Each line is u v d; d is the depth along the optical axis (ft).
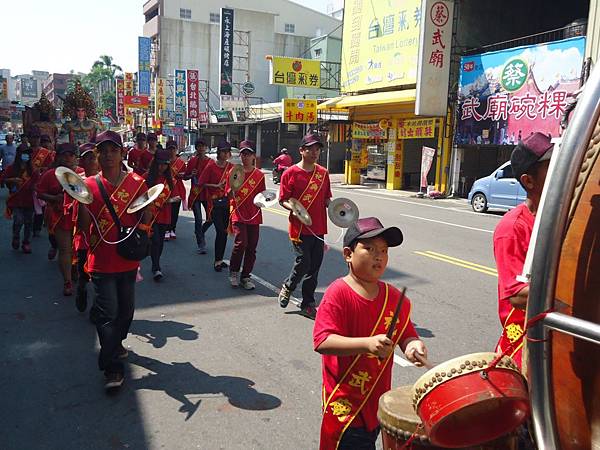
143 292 23.03
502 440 6.32
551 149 7.70
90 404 13.46
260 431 12.28
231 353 16.63
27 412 13.06
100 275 14.10
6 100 122.72
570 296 5.05
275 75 106.22
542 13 75.31
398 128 78.38
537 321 5.16
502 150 71.36
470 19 69.31
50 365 15.70
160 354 16.52
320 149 19.25
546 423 5.16
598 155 5.13
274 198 22.95
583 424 4.97
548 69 55.01
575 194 5.18
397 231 7.82
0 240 33.68
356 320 8.02
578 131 4.96
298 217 18.86
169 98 177.88
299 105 93.35
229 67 146.00
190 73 147.23
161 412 13.09
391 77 75.92
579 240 5.07
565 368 5.08
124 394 13.97
